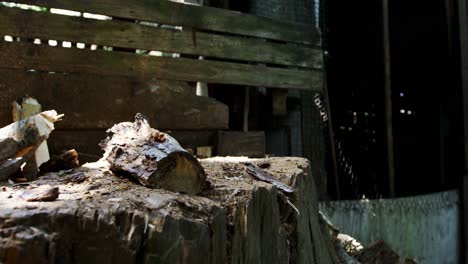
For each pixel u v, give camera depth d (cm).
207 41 492
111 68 440
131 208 178
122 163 238
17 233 154
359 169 889
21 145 248
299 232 298
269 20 533
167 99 468
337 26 926
